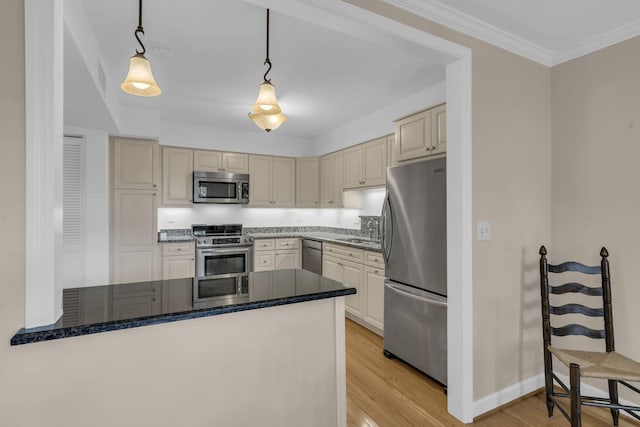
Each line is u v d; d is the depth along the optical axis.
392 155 3.46
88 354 1.08
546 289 1.95
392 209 2.70
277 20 1.99
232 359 1.34
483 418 1.95
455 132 1.93
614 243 2.00
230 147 4.59
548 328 1.94
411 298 2.48
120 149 3.70
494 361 2.03
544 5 1.72
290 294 1.45
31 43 0.96
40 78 0.97
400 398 2.14
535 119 2.23
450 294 1.98
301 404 1.50
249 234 4.98
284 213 5.30
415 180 2.46
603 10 1.76
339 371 1.58
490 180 2.00
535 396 2.19
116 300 1.32
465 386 1.90
